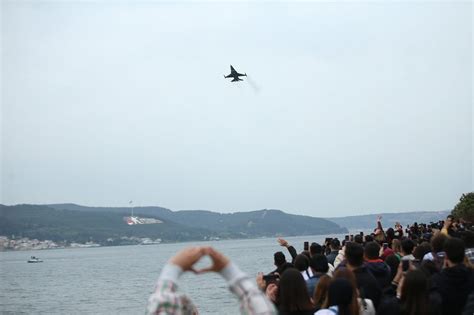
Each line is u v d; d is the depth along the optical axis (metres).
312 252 16.14
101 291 76.12
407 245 15.34
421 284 9.30
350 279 9.56
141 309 54.50
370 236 21.11
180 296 5.37
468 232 13.92
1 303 66.62
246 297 5.44
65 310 57.25
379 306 10.02
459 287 10.37
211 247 5.57
